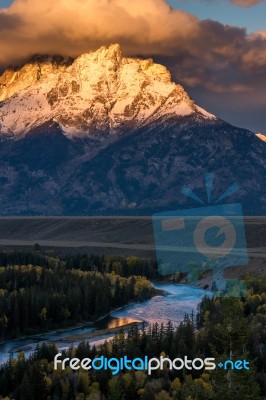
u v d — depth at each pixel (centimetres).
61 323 12925
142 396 6888
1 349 10962
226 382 2538
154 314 13075
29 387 7306
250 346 7731
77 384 7394
